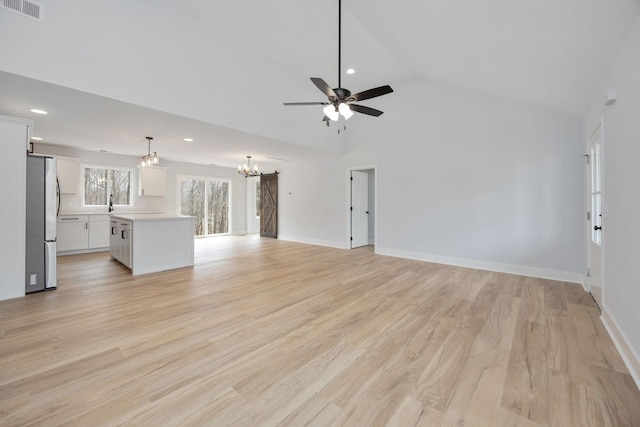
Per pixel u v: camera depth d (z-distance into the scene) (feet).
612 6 5.91
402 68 16.55
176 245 15.37
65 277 13.34
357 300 10.51
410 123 18.03
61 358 6.49
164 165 25.20
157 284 12.35
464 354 6.80
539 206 13.76
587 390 5.50
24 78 8.45
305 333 7.86
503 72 11.32
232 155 22.17
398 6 9.62
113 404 5.05
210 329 8.06
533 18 7.29
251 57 14.64
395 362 6.46
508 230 14.61
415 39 11.69
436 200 17.03
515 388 5.56
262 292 11.38
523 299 10.68
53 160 11.35
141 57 10.74
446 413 4.90
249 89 14.61
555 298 10.79
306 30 12.90
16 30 8.23
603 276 8.59
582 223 12.62
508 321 8.68
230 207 30.73
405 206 18.38
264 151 20.24
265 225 28.73
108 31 9.94
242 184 31.86
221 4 11.37
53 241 11.41
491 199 15.11
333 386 5.60
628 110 6.73
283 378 5.85
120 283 12.44
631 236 6.54
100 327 8.10
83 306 9.70
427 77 16.62
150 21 10.98
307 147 18.60
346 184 22.03
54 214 11.41
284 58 15.51
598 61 7.97
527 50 8.93
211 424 4.62
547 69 9.61
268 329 8.09
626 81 6.80
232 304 10.02
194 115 12.37
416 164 17.84
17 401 5.08
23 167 10.43
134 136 15.76
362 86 18.76
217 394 5.34
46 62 8.71
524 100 13.61
